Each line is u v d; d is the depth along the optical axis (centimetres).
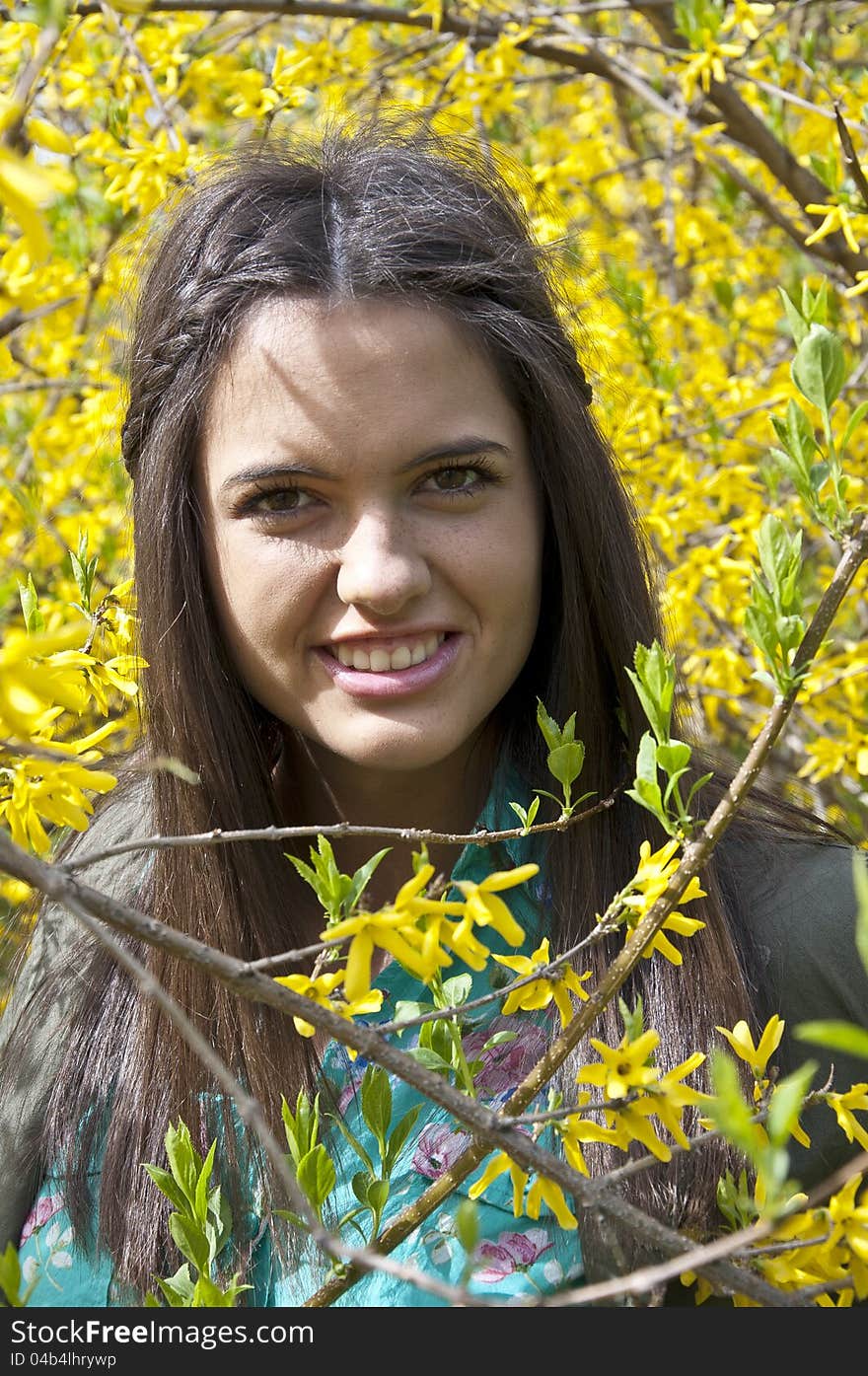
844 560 72
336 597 98
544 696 117
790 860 116
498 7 271
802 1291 66
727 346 277
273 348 97
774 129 227
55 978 128
